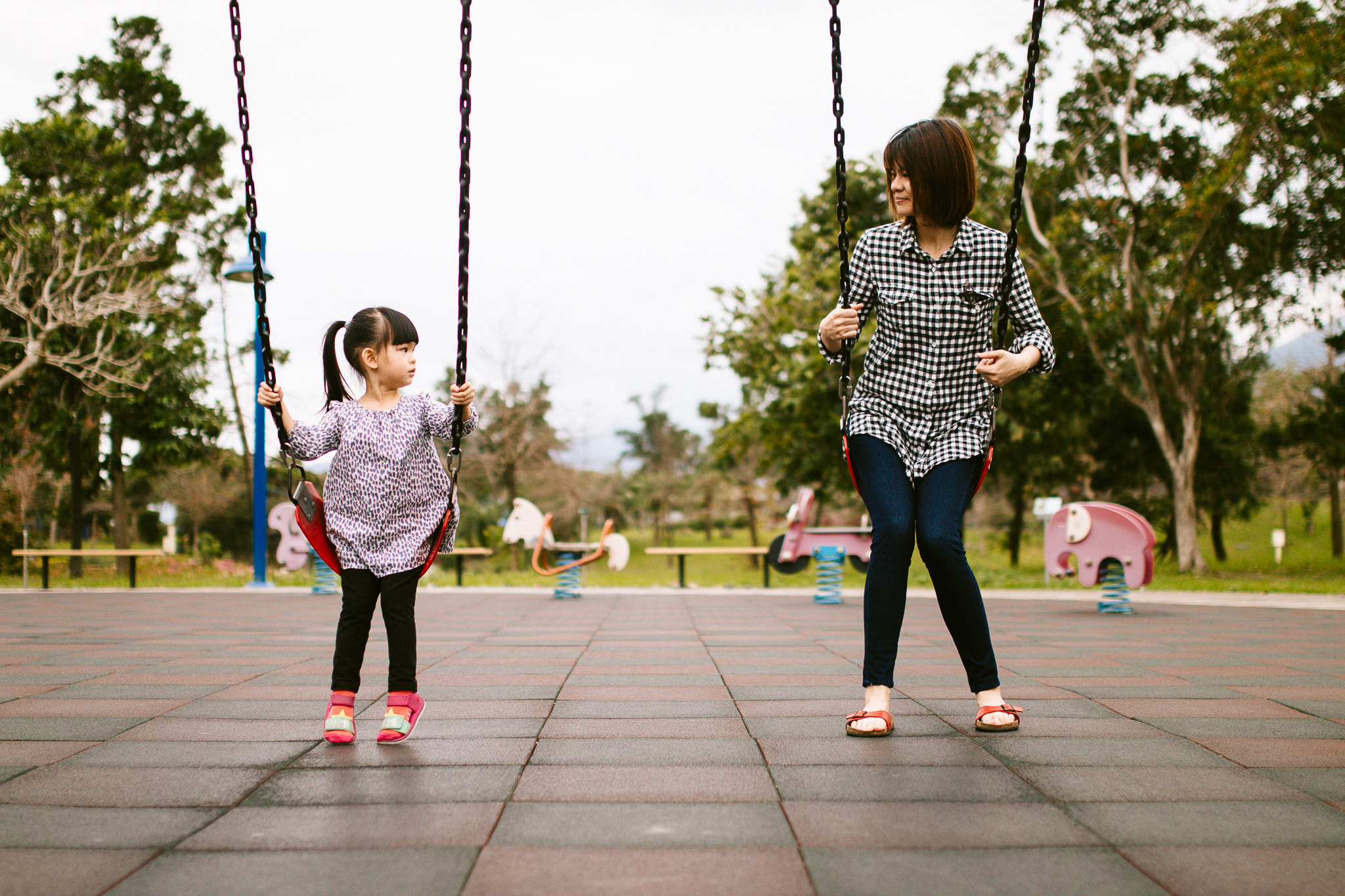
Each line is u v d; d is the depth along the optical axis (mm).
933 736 2719
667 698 3426
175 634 6008
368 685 3754
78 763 2422
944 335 2711
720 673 4098
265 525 11805
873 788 2148
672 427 49781
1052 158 17500
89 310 15406
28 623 6926
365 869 1636
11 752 2562
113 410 18375
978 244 2701
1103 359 19047
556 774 2287
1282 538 24141
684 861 1675
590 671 4172
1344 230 15594
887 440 2752
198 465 27359
